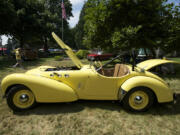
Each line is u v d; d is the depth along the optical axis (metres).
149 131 2.16
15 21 14.52
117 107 2.94
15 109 2.66
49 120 2.43
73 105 3.00
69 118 2.49
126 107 2.71
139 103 2.70
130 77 2.79
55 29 23.86
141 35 6.03
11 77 2.53
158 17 5.89
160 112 2.74
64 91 2.66
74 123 2.35
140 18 5.85
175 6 5.95
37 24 19.66
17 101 2.67
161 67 5.51
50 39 24.88
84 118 2.50
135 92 2.67
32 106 2.74
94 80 2.79
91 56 13.05
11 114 2.61
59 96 2.65
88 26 7.23
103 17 6.38
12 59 13.73
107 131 2.15
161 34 6.10
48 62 11.52
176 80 4.85
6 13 12.63
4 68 7.72
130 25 5.80
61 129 2.19
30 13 20.09
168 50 6.48
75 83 2.86
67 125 2.29
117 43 6.12
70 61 12.35
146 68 3.45
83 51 16.55
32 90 2.56
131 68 3.00
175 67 7.54
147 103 2.69
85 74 2.83
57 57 13.42
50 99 2.66
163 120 2.47
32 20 19.16
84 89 2.85
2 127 2.22
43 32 21.50
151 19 5.91
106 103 3.12
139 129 2.21
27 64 9.98
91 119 2.47
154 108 2.90
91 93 2.86
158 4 5.95
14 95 2.62
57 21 25.00
